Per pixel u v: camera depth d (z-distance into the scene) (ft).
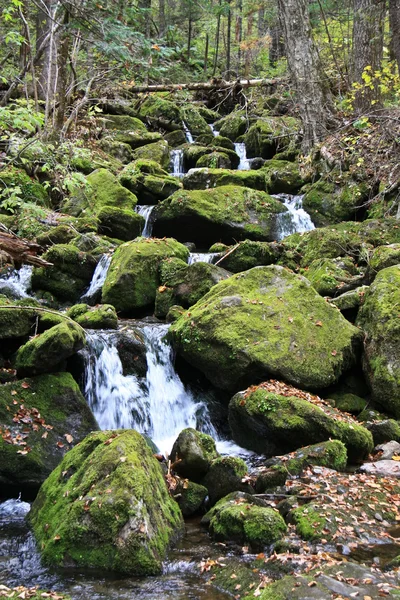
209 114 63.05
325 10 62.64
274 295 25.30
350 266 31.55
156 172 44.93
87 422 20.22
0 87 51.13
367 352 24.11
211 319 24.20
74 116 45.29
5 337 22.47
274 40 81.87
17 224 35.35
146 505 14.46
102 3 24.09
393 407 22.50
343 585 11.77
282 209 40.14
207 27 80.28
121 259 31.35
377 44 45.80
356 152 40.93
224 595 12.62
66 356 20.95
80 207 38.93
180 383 25.61
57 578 13.38
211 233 38.83
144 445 16.26
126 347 24.49
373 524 15.43
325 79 47.16
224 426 24.07
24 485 18.01
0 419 18.94
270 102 59.21
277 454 20.79
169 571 13.73
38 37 51.49
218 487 17.67
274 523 14.78
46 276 32.04
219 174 43.19
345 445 19.80
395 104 42.37
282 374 22.68
